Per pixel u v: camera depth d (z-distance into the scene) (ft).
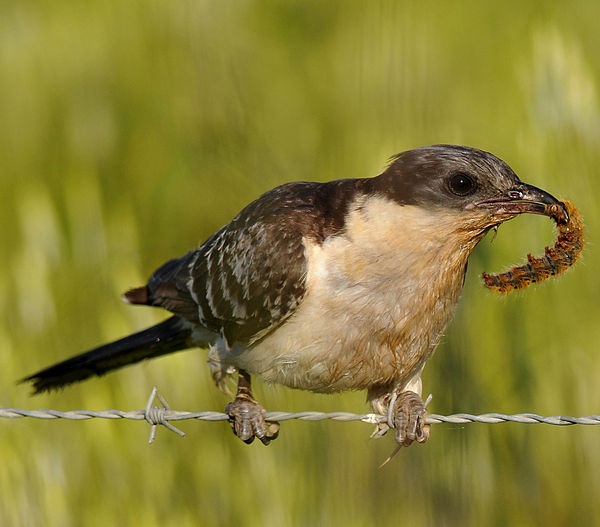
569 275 38.73
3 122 52.65
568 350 38.60
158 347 35.96
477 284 38.88
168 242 49.26
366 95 47.52
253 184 49.83
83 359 35.73
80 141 52.06
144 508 36.86
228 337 32.45
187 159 50.75
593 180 39.88
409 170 30.27
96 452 37.47
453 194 29.96
